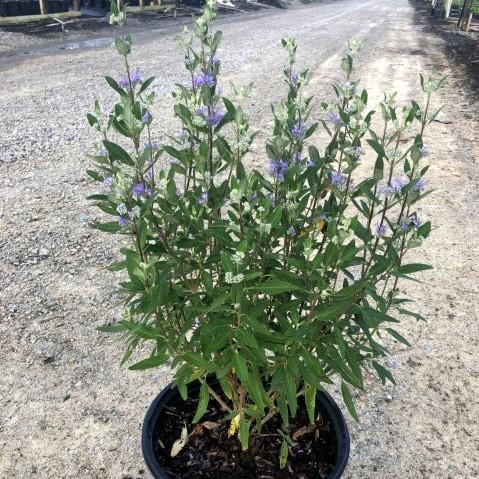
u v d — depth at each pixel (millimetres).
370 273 1788
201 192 1869
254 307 1619
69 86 8852
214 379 2234
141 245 1510
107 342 3102
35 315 3289
